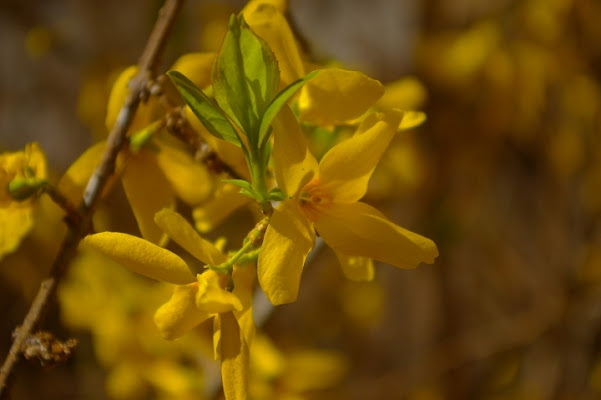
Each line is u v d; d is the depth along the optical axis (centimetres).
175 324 24
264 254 23
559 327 67
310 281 67
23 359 26
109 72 66
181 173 28
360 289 67
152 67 28
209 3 57
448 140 65
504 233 78
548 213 76
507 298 75
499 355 69
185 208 43
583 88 64
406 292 74
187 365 44
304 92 25
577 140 69
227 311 23
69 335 62
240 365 24
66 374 63
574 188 73
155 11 44
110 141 27
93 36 71
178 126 27
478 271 75
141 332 43
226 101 24
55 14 76
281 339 54
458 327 73
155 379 42
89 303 44
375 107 32
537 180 78
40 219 47
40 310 27
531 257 77
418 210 62
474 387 69
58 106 80
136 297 44
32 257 51
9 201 27
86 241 24
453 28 69
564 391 65
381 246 24
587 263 67
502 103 64
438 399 66
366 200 44
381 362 72
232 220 56
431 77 65
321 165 24
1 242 27
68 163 79
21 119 80
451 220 62
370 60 73
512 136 74
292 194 23
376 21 74
